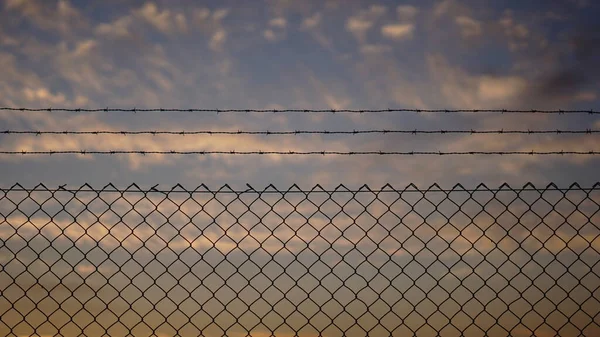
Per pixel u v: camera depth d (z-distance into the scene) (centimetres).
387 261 348
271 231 351
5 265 353
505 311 342
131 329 346
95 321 347
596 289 342
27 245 354
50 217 356
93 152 412
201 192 355
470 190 352
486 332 342
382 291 346
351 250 349
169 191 356
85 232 354
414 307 344
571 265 345
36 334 347
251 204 353
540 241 348
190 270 349
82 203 357
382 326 343
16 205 357
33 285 351
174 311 346
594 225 348
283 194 354
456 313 343
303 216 352
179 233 352
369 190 354
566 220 349
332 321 344
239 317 345
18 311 349
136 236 353
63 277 352
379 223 351
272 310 345
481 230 350
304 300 346
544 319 342
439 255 348
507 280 345
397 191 353
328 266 348
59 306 349
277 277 348
